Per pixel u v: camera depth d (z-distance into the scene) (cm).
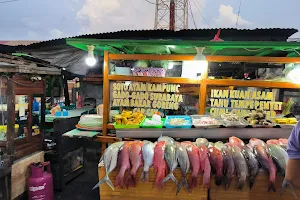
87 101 783
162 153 275
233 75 586
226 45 352
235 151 277
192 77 390
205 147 287
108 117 403
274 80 384
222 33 654
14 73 355
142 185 287
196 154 275
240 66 558
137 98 404
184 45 360
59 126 442
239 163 268
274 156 274
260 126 346
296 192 270
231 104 396
